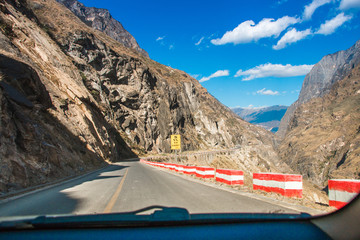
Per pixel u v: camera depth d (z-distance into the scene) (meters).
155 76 114.81
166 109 109.44
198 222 4.45
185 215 4.75
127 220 4.20
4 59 20.92
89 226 4.10
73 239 3.64
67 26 73.75
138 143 89.56
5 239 3.58
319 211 6.81
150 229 4.17
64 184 13.76
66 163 20.09
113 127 72.44
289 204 7.79
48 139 19.16
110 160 45.41
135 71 98.06
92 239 3.67
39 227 3.96
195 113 156.00
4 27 32.31
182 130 127.25
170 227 4.29
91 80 69.31
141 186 12.55
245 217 4.68
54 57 42.50
